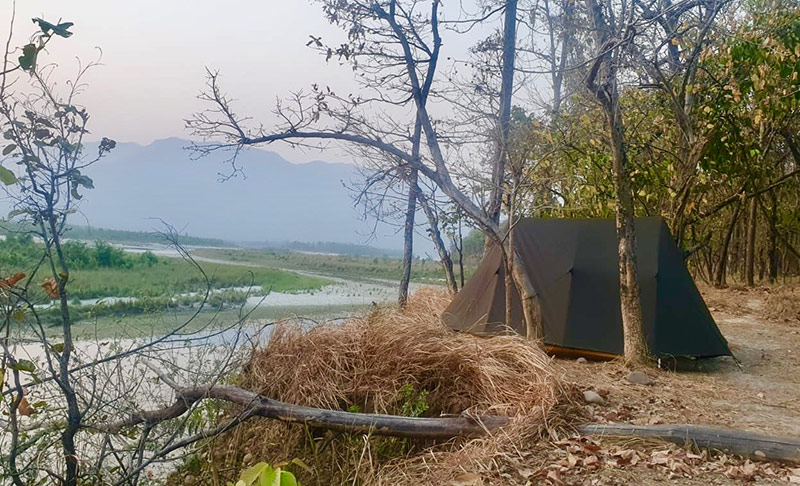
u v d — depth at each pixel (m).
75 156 2.96
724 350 6.46
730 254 16.08
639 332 6.17
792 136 12.03
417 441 4.56
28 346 3.92
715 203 12.95
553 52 8.80
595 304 6.70
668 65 10.62
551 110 8.27
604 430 4.30
